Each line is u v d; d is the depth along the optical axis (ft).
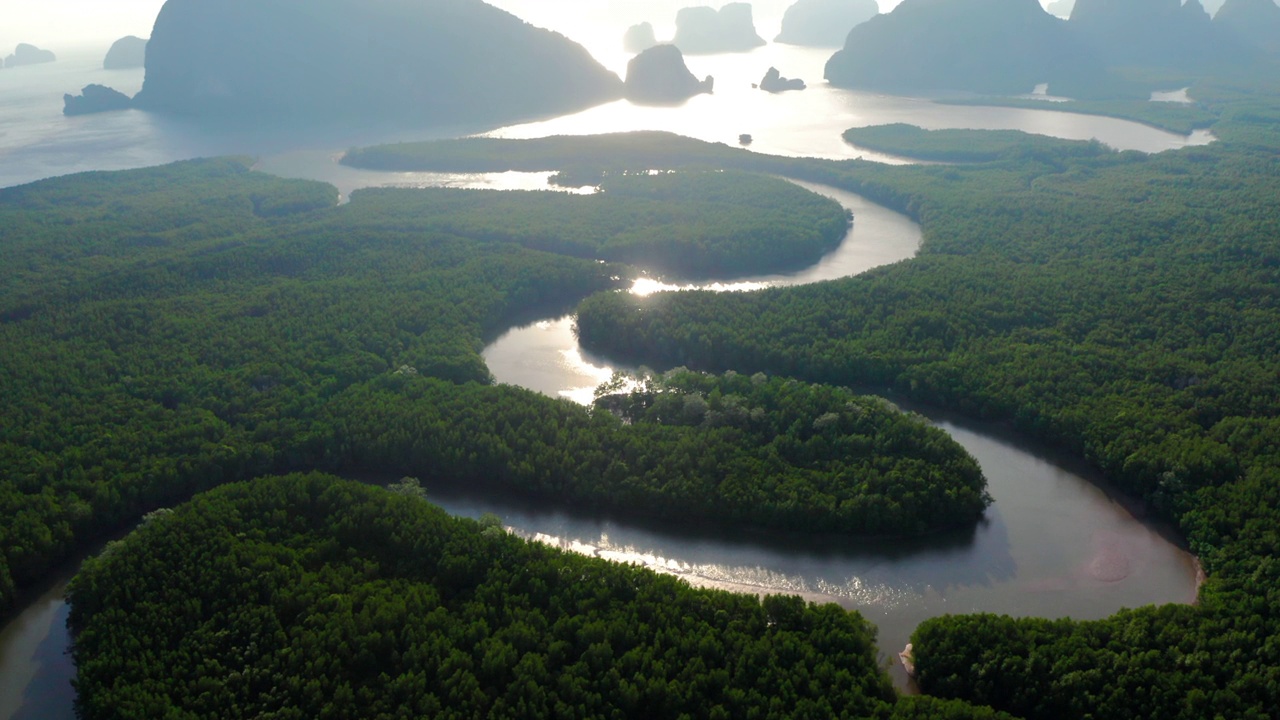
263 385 567.59
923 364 565.12
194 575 387.96
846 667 336.49
